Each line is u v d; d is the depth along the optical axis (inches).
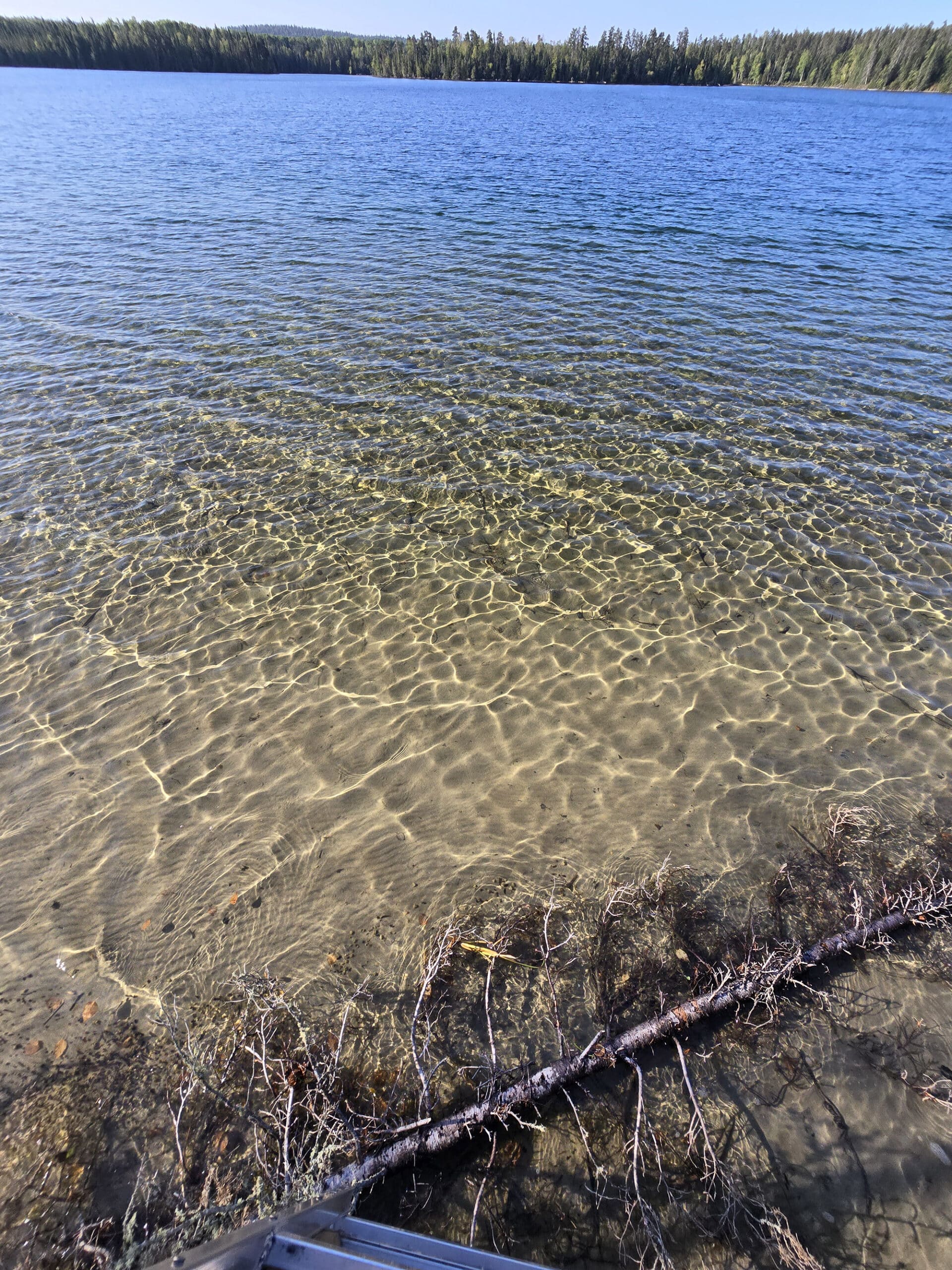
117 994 154.3
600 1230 119.2
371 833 186.2
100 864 180.2
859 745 209.5
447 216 812.0
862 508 317.1
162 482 334.3
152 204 836.0
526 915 166.4
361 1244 101.9
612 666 238.2
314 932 164.6
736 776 200.5
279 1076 136.9
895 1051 140.2
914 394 412.5
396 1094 136.5
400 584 275.9
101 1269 112.6
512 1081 137.6
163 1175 126.3
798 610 261.7
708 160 1262.3
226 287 572.7
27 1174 126.5
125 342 473.4
